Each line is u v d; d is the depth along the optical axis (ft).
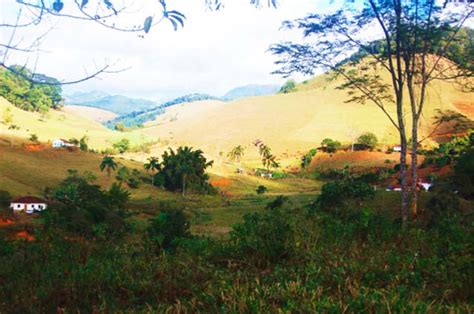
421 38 52.80
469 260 16.55
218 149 463.83
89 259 20.84
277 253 18.76
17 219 131.75
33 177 267.39
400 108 55.72
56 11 7.26
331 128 457.68
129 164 335.06
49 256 22.04
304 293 13.34
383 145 382.01
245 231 21.49
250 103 591.37
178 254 21.88
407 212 51.90
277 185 330.95
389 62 55.72
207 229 114.62
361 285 14.61
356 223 23.57
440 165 224.12
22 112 465.06
